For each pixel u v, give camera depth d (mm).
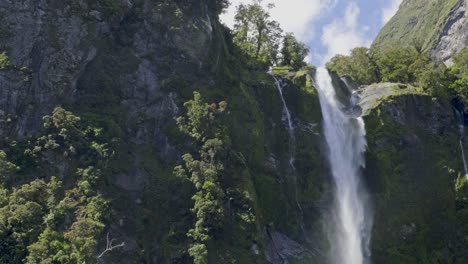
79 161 74375
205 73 93250
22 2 82125
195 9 97125
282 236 85938
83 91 83688
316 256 87188
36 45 81000
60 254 61781
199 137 82938
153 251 72312
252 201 79812
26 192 67125
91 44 85375
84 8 85875
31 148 73875
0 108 75438
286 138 96875
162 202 76875
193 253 70312
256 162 89188
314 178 95375
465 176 103688
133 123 84750
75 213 68500
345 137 102562
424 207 98812
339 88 108875
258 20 124688
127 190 76250
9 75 77375
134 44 90438
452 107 113062
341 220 95062
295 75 105312
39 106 78688
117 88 86312
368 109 104125
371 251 95312
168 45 91812
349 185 99250
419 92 109562
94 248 66375
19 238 63281
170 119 86438
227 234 75875
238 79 98500
